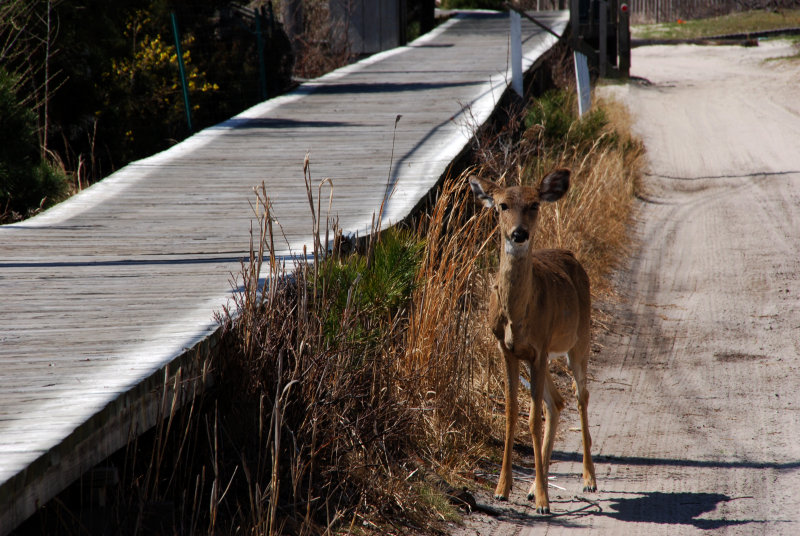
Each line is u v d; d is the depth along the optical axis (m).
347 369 20.52
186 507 17.30
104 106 55.47
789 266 44.75
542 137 53.38
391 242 23.89
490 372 27.61
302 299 20.47
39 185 40.22
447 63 84.31
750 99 103.31
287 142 46.91
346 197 33.84
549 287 21.23
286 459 18.69
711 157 74.56
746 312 38.47
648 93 107.94
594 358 33.41
